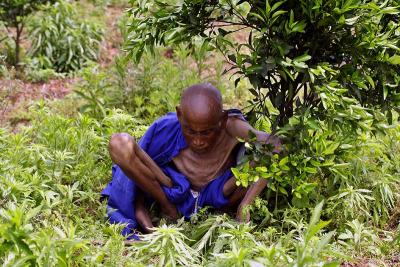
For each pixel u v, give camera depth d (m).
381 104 5.50
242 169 5.27
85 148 6.67
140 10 5.34
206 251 5.27
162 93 8.45
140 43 5.48
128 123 7.41
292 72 5.46
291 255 4.82
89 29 11.17
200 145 5.50
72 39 10.78
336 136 5.68
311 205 5.73
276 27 5.00
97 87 8.77
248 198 5.57
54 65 10.76
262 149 5.22
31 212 4.30
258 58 5.14
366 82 5.52
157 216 6.14
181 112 5.45
